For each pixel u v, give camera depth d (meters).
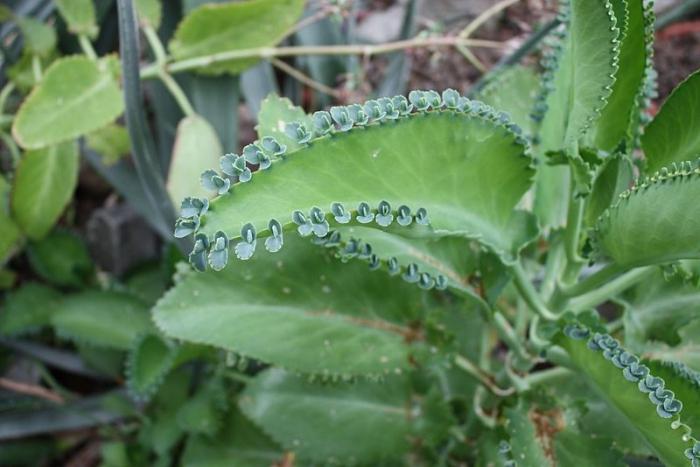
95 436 0.57
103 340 0.51
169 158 0.55
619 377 0.31
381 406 0.43
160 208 0.47
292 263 0.38
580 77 0.31
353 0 0.54
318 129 0.27
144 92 0.60
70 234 0.55
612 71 0.30
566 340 0.33
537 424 0.37
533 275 0.41
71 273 0.54
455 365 0.41
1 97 0.52
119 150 0.52
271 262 0.38
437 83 0.59
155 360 0.45
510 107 0.42
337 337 0.39
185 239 0.44
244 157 0.25
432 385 0.43
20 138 0.46
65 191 0.51
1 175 0.52
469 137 0.30
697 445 0.29
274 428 0.43
